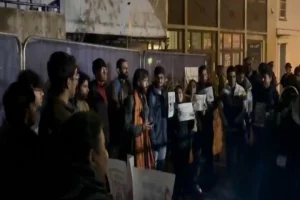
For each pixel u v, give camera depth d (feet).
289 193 19.44
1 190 7.95
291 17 72.54
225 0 59.72
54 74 10.97
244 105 27.89
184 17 53.52
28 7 29.12
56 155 7.56
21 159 8.04
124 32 38.60
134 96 21.54
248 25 64.03
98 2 35.63
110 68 26.12
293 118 18.19
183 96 25.58
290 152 18.99
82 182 7.32
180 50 53.26
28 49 18.35
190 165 25.66
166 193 9.85
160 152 23.25
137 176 10.19
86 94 17.19
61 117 10.52
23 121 8.72
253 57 65.67
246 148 27.68
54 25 27.81
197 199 24.59
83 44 23.08
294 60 73.67
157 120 22.98
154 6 42.34
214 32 58.13
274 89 27.30
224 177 27.94
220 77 29.81
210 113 27.96
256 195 24.73
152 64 29.91
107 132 19.69
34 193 7.68
